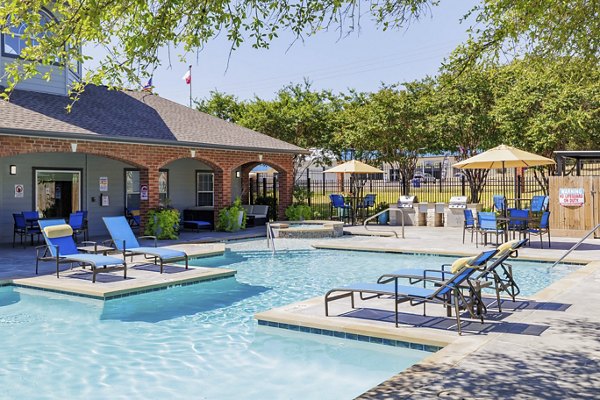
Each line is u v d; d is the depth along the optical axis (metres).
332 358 6.87
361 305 8.73
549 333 6.86
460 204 23.83
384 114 26.17
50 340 7.73
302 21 6.25
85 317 9.02
